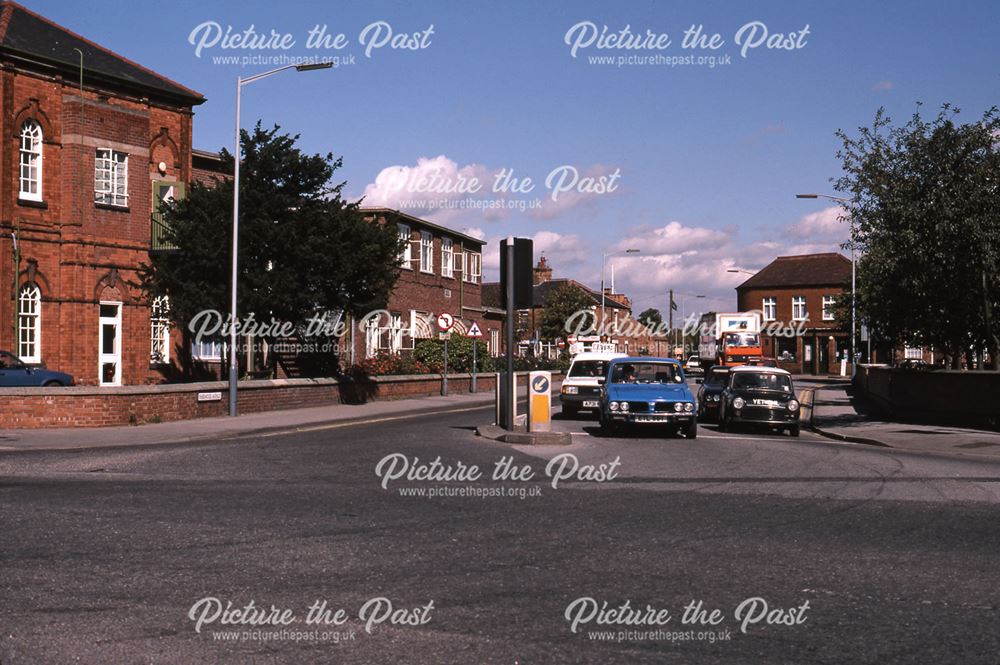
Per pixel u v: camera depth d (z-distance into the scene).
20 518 9.07
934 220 21.33
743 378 23.14
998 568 7.35
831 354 78.31
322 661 5.04
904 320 23.36
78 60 29.84
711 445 18.09
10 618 5.71
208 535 8.31
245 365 32.38
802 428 25.59
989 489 11.98
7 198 27.58
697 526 9.05
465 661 5.06
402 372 38.28
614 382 20.47
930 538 8.55
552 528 8.87
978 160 21.62
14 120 27.91
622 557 7.61
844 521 9.44
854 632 5.66
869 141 23.02
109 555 7.45
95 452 16.11
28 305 28.19
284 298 25.27
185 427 21.25
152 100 32.25
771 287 81.75
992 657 5.20
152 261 27.11
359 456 15.23
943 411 24.64
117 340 30.03
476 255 56.19
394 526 8.89
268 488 11.46
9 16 29.31
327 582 6.67
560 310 72.25
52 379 25.67
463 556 7.58
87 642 5.29
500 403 20.20
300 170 26.66
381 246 27.16
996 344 22.67
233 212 24.41
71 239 28.67
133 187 30.42
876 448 18.84
